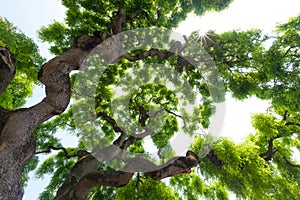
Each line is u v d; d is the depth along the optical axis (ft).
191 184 27.50
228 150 21.52
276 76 22.75
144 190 22.74
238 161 20.72
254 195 20.95
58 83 15.40
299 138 26.73
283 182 23.63
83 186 15.56
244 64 25.32
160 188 23.21
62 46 25.13
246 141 24.99
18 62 22.65
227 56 25.29
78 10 25.52
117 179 16.03
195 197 26.91
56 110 15.08
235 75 25.80
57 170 25.77
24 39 21.66
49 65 15.67
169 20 26.71
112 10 25.64
